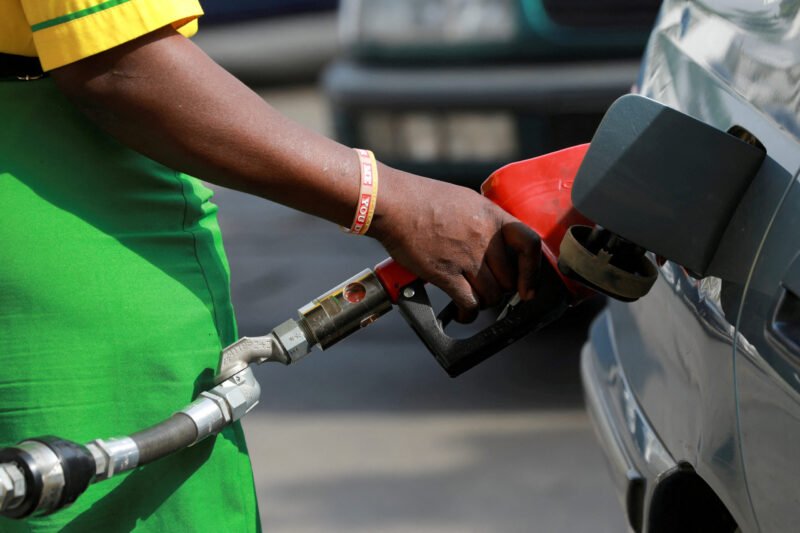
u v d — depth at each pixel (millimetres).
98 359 2176
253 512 2377
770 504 2123
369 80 6414
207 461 2287
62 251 2148
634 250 2236
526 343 6539
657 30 3246
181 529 2270
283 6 12539
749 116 2367
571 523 4711
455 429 5578
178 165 2107
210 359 2275
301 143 2127
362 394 5996
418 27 6363
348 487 5082
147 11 2006
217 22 12398
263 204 9328
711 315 2404
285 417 5789
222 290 2338
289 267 7895
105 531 2244
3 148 2139
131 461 2025
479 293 2266
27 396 2162
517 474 5121
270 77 12656
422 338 2289
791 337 2027
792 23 2340
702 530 2699
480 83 6234
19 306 2145
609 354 3385
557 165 2371
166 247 2252
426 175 6410
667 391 2758
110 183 2191
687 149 2193
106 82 2039
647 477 2812
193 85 2053
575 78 6148
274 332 2303
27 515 1897
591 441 5375
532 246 2213
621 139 2195
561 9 6199
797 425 1995
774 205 2148
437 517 4805
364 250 8195
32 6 2018
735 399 2260
